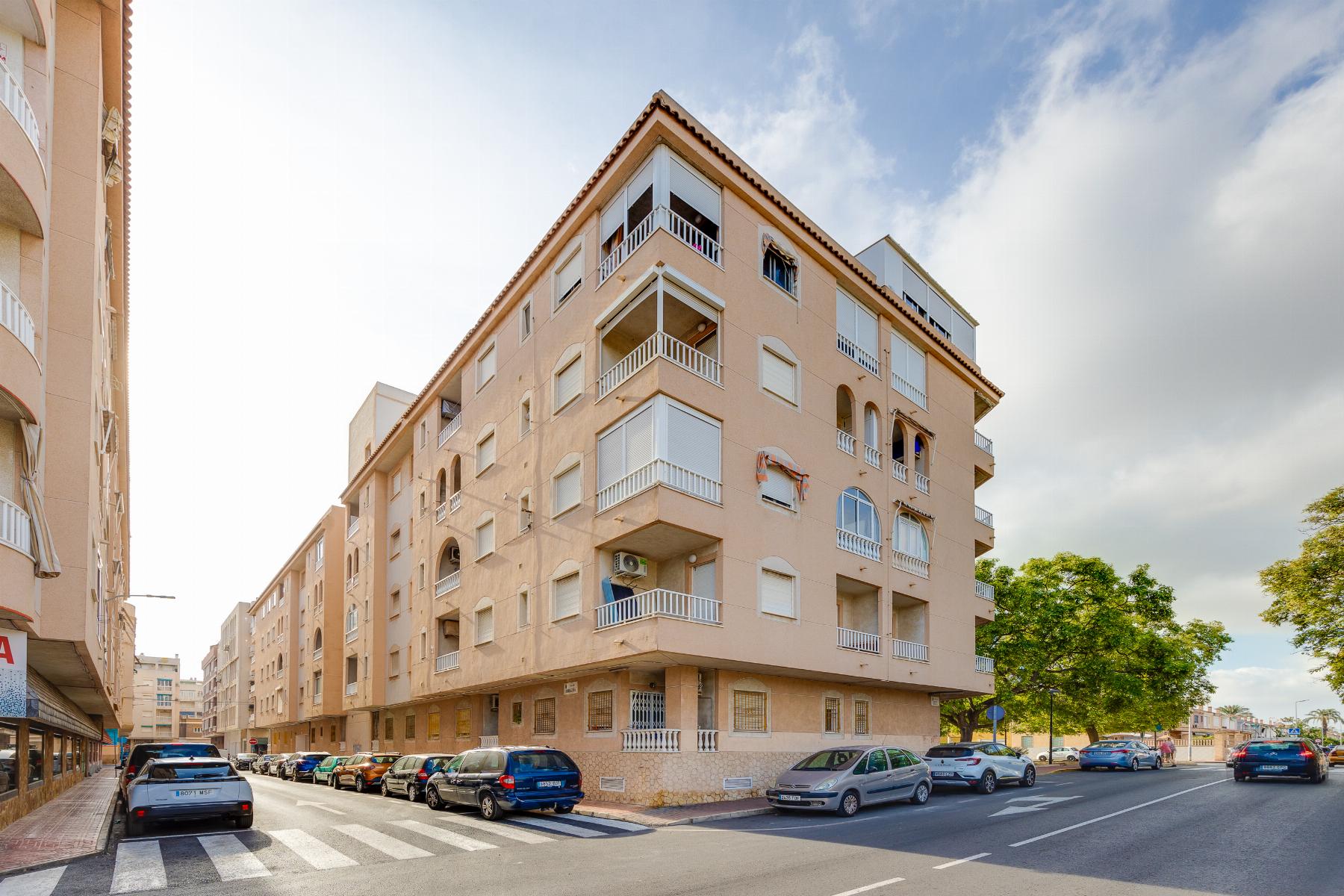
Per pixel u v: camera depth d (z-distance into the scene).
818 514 21.00
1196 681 41.12
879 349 25.25
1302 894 7.95
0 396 10.73
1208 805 15.55
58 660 15.73
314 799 21.36
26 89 12.15
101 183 15.01
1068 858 9.97
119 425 27.45
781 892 8.16
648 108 18.86
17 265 11.77
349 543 40.81
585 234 21.55
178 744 18.97
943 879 8.77
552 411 21.80
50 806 19.11
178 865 10.51
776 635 18.89
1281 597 27.66
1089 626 32.41
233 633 76.12
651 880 8.91
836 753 16.19
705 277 18.97
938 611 25.44
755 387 19.83
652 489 16.94
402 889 8.80
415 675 29.66
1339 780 22.81
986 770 19.56
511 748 15.73
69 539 12.98
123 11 15.09
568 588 19.83
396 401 40.00
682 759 17.38
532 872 9.56
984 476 30.72
